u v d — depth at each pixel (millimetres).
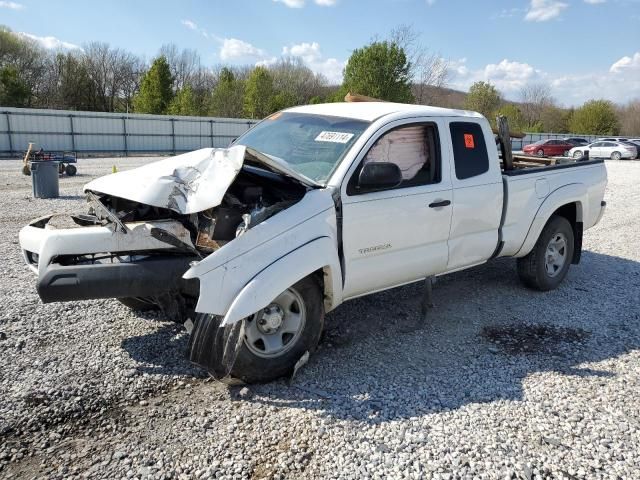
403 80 35469
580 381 3812
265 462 2832
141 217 4051
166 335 4340
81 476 2680
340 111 4652
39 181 12156
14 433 3000
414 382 3736
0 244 7359
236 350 3299
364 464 2834
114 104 59875
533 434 3141
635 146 35312
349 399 3484
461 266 4891
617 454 2969
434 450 2963
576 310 5305
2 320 4492
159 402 3387
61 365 3789
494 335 4625
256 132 4922
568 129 74562
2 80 44594
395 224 4164
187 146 36969
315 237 3670
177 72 67500
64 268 3377
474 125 4902
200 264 3264
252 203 3852
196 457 2854
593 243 8508
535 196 5379
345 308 5145
